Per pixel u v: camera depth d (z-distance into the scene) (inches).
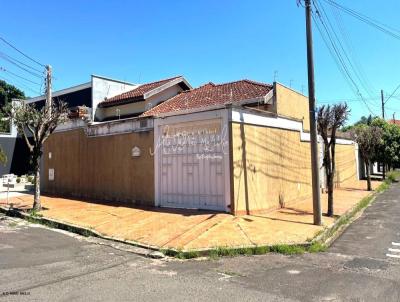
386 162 1267.2
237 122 478.6
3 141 1119.0
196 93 791.1
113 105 829.8
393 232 448.5
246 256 336.2
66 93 909.8
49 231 436.8
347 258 331.0
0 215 546.9
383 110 1681.8
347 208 595.2
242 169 481.1
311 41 450.6
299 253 346.9
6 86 1768.0
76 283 255.1
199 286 252.1
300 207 574.9
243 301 224.4
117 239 385.4
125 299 225.8
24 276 268.8
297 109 716.0
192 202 505.7
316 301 225.9
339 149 997.8
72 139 689.0
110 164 610.9
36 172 547.2
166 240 371.6
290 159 619.8
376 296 234.5
